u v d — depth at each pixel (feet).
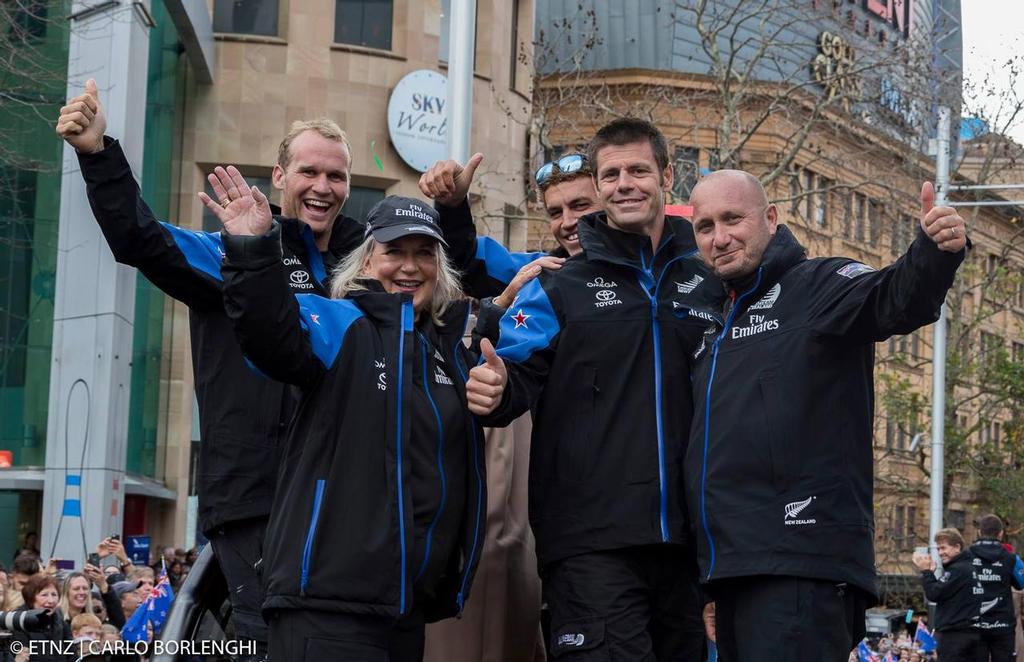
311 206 18.89
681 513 17.65
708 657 22.38
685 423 17.89
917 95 96.32
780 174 92.53
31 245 80.02
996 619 54.60
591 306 18.06
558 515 17.90
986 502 129.49
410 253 16.52
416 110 103.45
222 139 101.35
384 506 15.38
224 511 17.53
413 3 104.47
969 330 120.16
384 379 15.67
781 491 16.31
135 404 93.20
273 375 15.37
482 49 107.04
